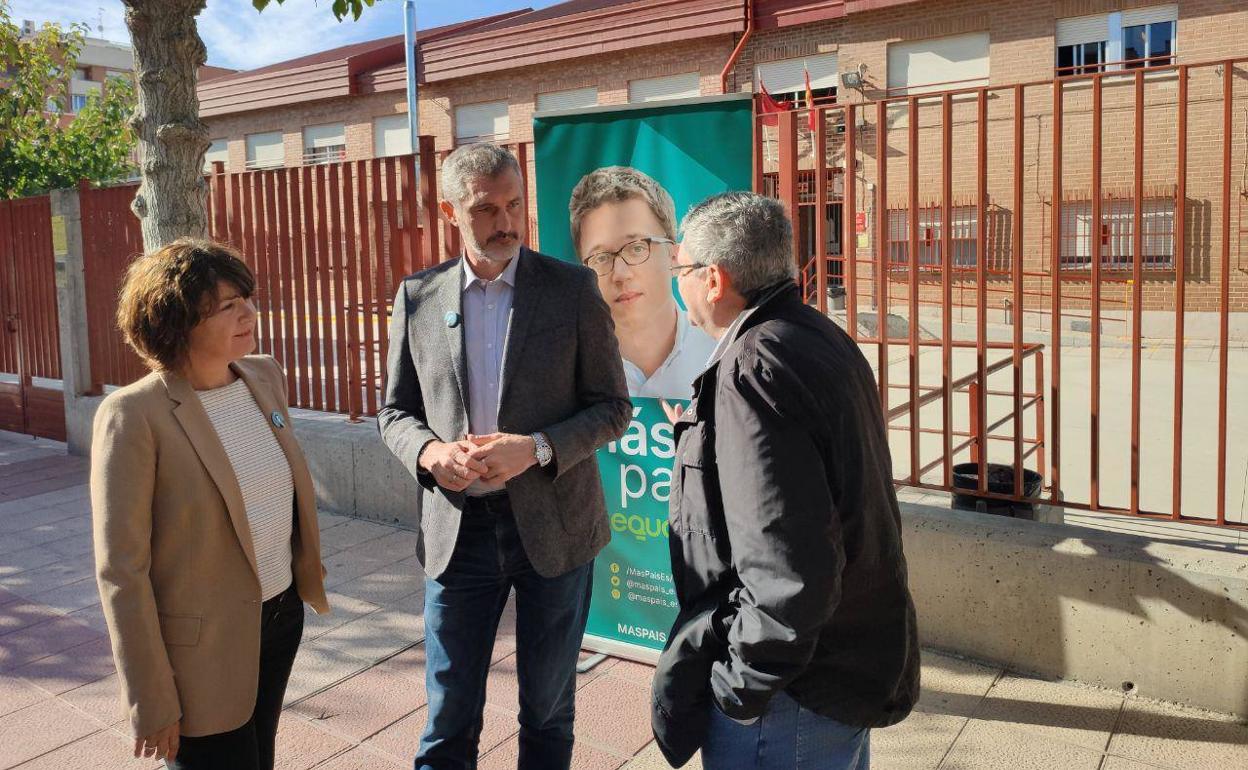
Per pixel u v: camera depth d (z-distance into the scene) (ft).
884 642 5.81
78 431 25.35
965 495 13.05
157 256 6.66
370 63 73.97
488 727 10.94
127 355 24.21
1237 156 44.24
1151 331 45.98
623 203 11.68
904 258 51.65
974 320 49.85
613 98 62.64
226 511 6.70
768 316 5.99
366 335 19.25
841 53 55.06
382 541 17.56
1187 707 10.61
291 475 7.36
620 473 12.37
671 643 6.15
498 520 8.05
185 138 16.66
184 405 6.62
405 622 13.94
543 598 8.17
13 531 18.74
